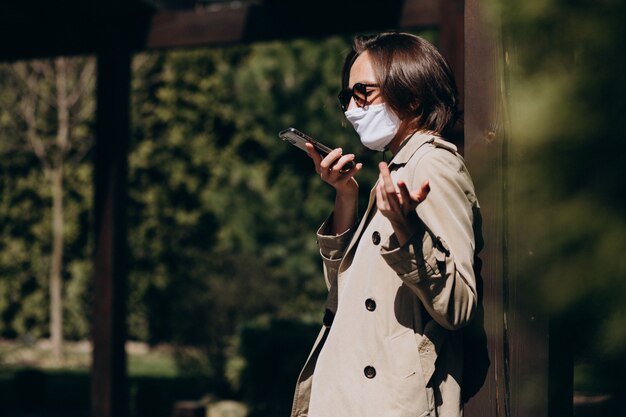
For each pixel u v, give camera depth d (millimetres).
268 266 10227
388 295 1584
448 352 1560
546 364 1469
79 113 12727
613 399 931
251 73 10750
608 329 818
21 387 8492
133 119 12820
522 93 877
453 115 1701
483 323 1577
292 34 5988
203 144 12781
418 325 1555
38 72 12820
